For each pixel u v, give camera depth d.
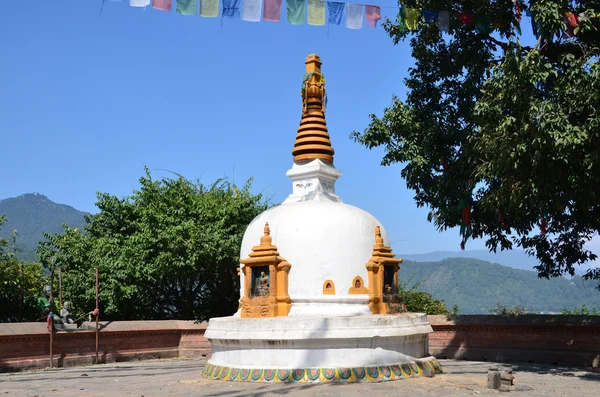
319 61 19.23
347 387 14.05
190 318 30.52
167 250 26.89
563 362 21.02
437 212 22.00
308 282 15.98
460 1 18.47
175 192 29.62
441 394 13.37
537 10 15.82
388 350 15.43
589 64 15.33
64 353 22.66
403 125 21.22
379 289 16.44
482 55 20.62
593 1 17.03
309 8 14.34
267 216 17.23
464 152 20.16
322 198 18.05
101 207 30.58
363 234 16.67
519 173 16.45
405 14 16.73
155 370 20.27
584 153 15.59
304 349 14.90
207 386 14.98
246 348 15.51
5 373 20.42
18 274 27.47
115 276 27.44
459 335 23.89
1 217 29.94
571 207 20.38
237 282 29.27
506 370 14.39
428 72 22.08
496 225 21.72
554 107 14.99
